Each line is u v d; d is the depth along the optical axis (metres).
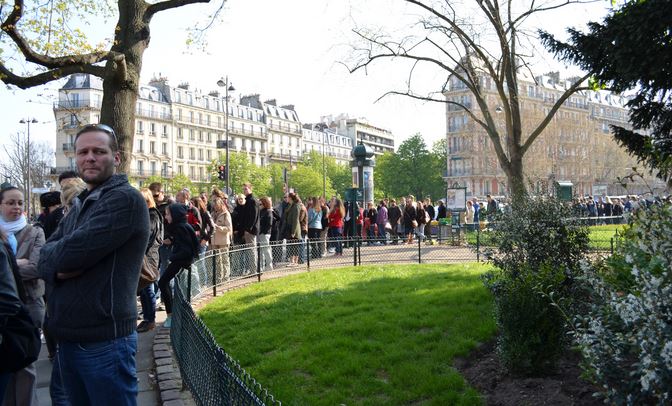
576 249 7.32
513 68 17.14
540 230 7.24
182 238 8.80
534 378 5.59
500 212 7.73
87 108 17.03
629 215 4.44
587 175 77.44
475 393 5.42
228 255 12.54
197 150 99.62
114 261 3.30
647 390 3.16
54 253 3.18
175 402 5.23
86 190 3.55
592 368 3.69
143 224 3.38
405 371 6.03
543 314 5.54
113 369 3.27
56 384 4.05
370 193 25.53
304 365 6.35
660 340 3.02
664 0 8.00
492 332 7.22
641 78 9.09
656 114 9.59
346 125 165.00
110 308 3.26
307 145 138.25
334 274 13.70
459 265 14.77
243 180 85.94
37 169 71.00
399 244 18.42
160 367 6.47
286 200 17.78
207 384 4.18
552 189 7.92
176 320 6.67
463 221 27.38
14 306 3.54
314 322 8.17
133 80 11.16
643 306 3.15
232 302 10.35
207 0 11.80
